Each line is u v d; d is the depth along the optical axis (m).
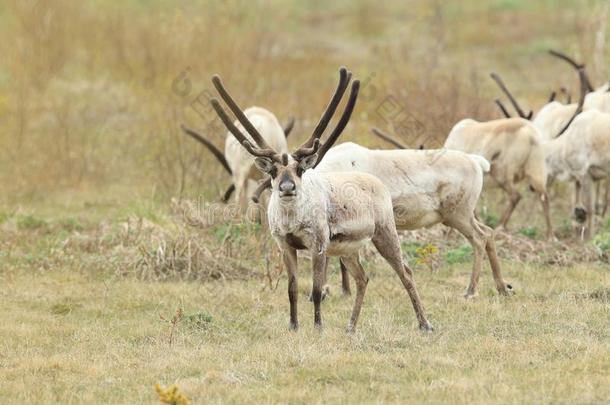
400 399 28.31
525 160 50.69
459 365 31.23
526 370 30.61
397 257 35.03
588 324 35.97
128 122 73.19
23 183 61.12
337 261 45.72
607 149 50.41
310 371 30.72
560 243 49.81
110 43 85.44
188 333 35.72
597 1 86.00
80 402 28.58
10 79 79.94
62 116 72.50
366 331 35.38
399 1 121.25
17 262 46.00
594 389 28.64
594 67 79.88
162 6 91.50
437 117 63.47
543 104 77.56
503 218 51.09
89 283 42.97
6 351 33.72
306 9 123.25
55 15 84.50
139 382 30.39
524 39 104.81
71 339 35.31
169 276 44.00
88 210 56.78
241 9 91.56
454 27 105.75
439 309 38.56
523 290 41.47
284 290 41.78
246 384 29.89
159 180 59.50
